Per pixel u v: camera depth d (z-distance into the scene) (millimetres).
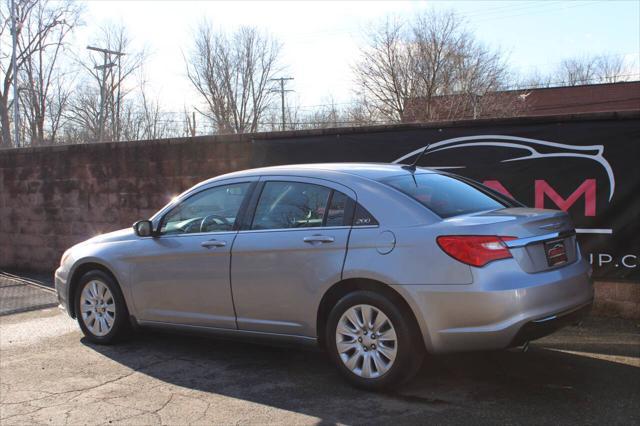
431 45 34719
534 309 3787
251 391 4359
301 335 4504
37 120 34031
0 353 5547
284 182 4816
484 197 4793
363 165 4895
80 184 9742
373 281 4133
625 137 6008
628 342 5285
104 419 3918
